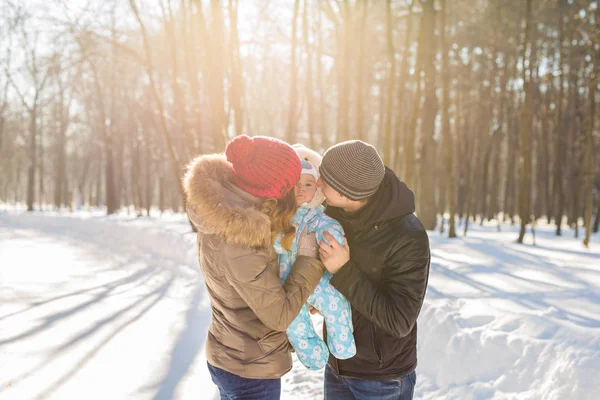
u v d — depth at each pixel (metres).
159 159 36.44
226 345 2.01
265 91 30.25
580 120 24.75
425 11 15.68
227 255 1.88
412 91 23.23
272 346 1.99
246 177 1.92
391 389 2.05
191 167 1.99
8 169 55.12
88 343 5.34
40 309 6.96
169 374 4.39
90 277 9.76
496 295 5.21
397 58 23.47
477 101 23.83
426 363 3.98
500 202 37.81
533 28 18.94
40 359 4.82
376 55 23.02
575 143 24.66
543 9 18.97
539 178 29.06
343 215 2.08
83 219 22.94
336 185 1.92
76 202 59.75
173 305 7.19
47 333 5.73
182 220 22.22
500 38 19.92
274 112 30.73
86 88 39.59
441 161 26.53
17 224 27.17
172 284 8.92
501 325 3.84
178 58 25.83
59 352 5.03
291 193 1.98
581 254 10.84
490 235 17.33
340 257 1.92
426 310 4.45
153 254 13.20
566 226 25.83
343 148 1.93
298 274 1.93
